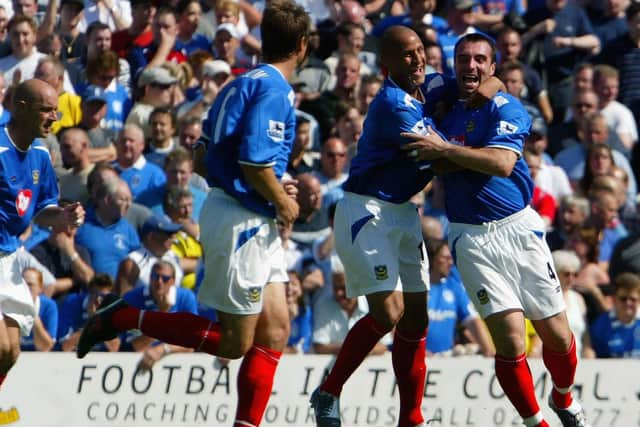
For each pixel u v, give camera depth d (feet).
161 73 135.74
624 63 158.71
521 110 78.33
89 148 129.08
